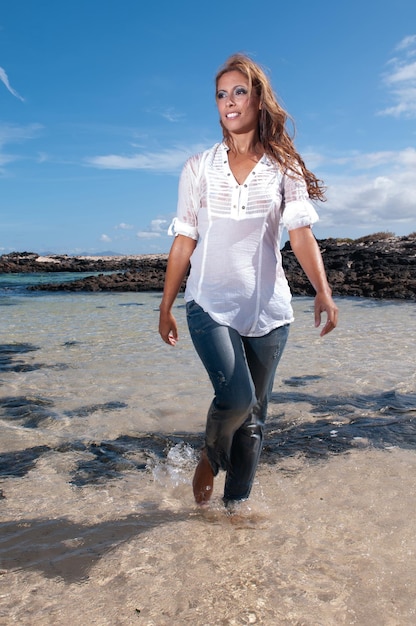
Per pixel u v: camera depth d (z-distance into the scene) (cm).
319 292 241
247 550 252
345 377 601
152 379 605
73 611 209
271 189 251
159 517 290
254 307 255
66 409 500
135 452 396
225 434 262
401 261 2419
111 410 494
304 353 745
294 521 281
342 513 289
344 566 237
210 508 296
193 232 268
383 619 202
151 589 223
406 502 301
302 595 216
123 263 4875
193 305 258
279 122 254
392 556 246
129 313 1338
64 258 5753
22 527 283
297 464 364
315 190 261
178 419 467
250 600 213
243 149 260
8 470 365
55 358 735
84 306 1551
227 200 253
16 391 566
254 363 264
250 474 282
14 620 204
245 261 253
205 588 222
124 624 201
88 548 259
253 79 254
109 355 750
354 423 449
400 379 588
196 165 262
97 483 341
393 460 366
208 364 252
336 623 200
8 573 239
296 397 529
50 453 395
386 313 1237
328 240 3750
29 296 2019
